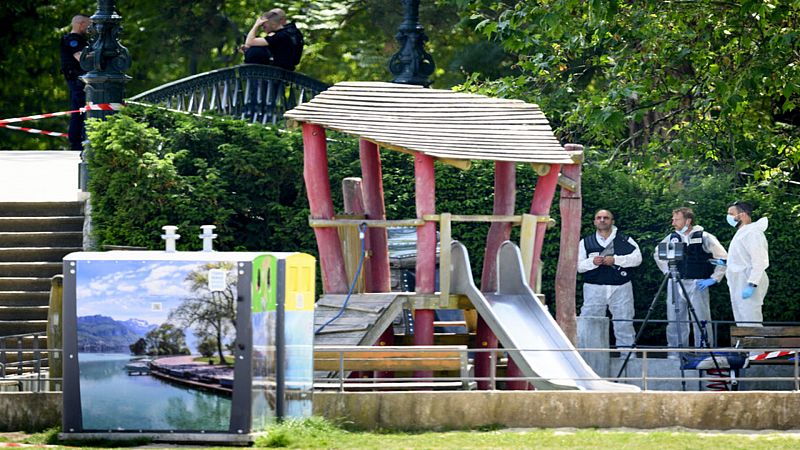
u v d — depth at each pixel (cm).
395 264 5828
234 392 3709
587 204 6309
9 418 4112
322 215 4819
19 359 4800
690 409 4088
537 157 4684
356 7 10694
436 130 4784
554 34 6544
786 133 7219
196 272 3741
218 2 11131
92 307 3762
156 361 3741
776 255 6231
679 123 7394
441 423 4053
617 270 5828
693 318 5731
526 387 4888
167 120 6338
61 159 8725
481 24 6912
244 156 6206
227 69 7006
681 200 6309
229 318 3712
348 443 3741
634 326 6225
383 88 5000
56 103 13425
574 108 7050
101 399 3753
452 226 6259
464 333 5309
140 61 11700
